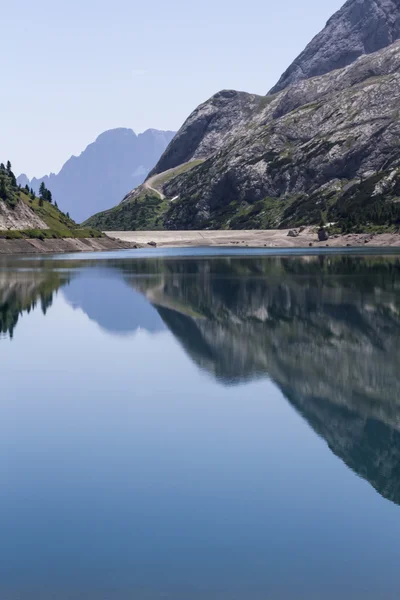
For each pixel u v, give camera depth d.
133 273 129.50
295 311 71.44
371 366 44.81
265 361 46.75
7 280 113.62
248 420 33.16
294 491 24.36
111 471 26.39
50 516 22.31
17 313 71.81
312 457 27.91
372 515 22.42
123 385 40.59
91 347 52.94
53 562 19.33
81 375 43.44
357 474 26.06
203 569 18.97
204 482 25.25
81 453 28.53
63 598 17.70
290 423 32.59
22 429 32.06
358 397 37.19
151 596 17.72
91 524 21.72
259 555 19.73
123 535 20.97
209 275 122.00
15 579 18.53
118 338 56.75
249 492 24.25
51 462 27.47
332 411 34.44
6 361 47.94
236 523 21.78
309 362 46.22
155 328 61.56
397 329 59.47
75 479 25.59
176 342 54.47
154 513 22.50
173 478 25.62
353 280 106.00
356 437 30.48
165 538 20.69
